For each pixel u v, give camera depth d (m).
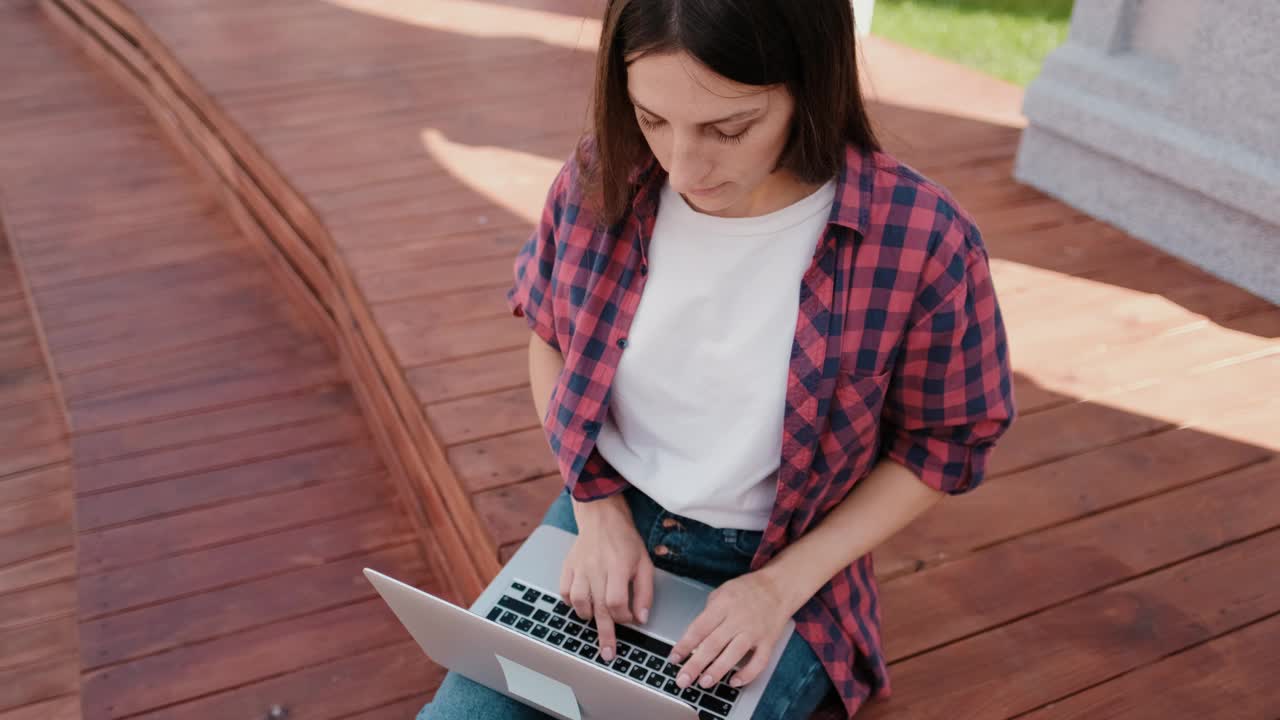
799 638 1.14
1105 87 2.69
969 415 1.02
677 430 1.10
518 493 1.89
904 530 1.74
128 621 2.19
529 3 4.46
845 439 1.03
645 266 1.04
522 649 0.96
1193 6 2.51
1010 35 5.09
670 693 1.05
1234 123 2.38
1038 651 1.51
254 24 4.13
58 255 3.54
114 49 4.73
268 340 3.13
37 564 2.57
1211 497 1.83
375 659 2.12
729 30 0.78
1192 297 2.44
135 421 2.78
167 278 3.43
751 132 0.86
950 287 0.95
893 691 1.43
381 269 2.59
